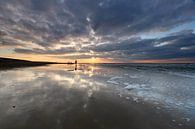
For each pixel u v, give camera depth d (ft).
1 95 26.08
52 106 20.71
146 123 16.29
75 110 19.38
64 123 15.38
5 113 17.67
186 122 16.83
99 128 14.64
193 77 59.72
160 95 29.48
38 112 18.21
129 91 33.06
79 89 33.47
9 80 43.39
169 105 23.08
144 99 26.40
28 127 14.32
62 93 28.94
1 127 14.21
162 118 17.81
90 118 16.94
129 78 57.00
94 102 23.56
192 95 29.50
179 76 63.82
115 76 64.08
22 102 22.21
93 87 36.83
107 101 24.41
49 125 14.82
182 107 22.12
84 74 71.36
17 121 15.55
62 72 80.53
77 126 14.83
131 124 15.85
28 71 79.77
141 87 38.14
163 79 54.08
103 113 18.72
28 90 30.60
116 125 15.44
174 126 15.79
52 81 44.06
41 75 60.49
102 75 67.92
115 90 33.88
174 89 35.70
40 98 24.76
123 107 21.53
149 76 64.13
